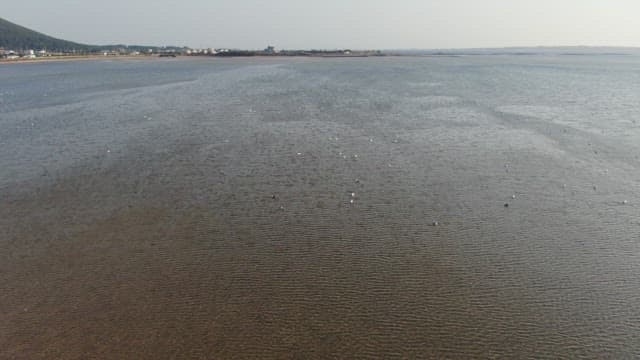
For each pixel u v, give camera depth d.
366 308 11.96
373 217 17.30
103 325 11.43
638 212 17.67
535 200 18.88
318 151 25.92
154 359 10.33
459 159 24.39
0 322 11.57
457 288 12.81
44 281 13.30
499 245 15.16
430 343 10.76
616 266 13.90
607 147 26.47
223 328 11.28
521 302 12.20
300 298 12.38
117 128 32.16
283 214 17.61
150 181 21.19
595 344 10.73
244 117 35.97
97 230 16.41
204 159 24.50
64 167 23.30
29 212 17.97
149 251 14.92
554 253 14.66
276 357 10.35
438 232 16.08
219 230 16.31
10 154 25.70
